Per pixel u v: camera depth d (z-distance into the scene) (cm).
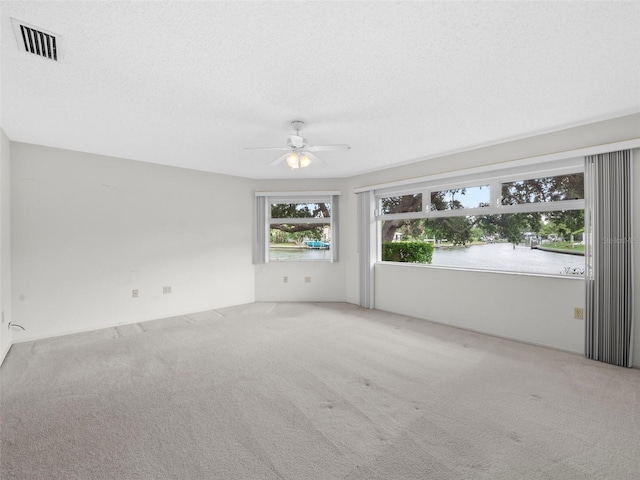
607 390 242
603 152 291
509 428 196
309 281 571
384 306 503
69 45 178
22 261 351
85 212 395
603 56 192
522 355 313
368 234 514
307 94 242
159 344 348
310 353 321
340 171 512
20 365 290
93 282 400
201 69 206
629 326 282
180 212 478
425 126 310
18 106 262
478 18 158
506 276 365
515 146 352
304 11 152
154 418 208
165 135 335
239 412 215
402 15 155
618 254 287
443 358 306
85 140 351
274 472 161
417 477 157
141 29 165
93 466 165
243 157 425
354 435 190
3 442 183
